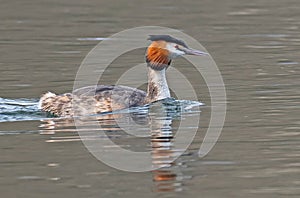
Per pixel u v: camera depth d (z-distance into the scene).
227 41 24.00
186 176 11.46
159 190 10.95
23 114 15.38
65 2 32.44
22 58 21.50
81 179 11.39
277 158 12.26
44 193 10.77
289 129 13.88
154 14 29.28
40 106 15.77
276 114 15.05
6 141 13.30
